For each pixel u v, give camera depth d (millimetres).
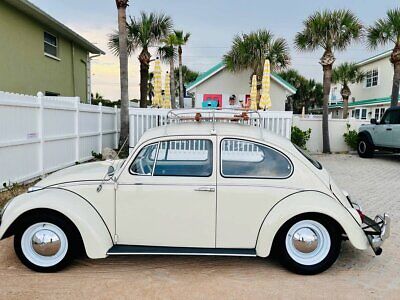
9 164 6445
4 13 11203
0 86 11094
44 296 3094
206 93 19953
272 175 3557
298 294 3189
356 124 15750
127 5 10953
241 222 3506
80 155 9672
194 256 4012
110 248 3494
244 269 3693
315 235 3527
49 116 7855
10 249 4102
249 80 19719
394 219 5555
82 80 18016
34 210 3457
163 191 3490
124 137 10852
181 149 3594
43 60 13852
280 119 9422
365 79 26094
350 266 3795
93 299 3057
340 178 9203
